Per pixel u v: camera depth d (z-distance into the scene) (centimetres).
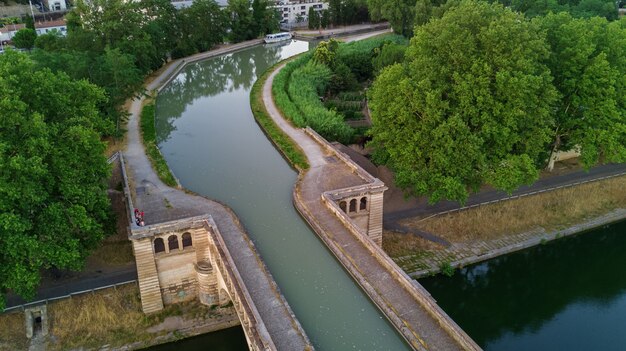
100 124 6306
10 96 4891
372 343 4444
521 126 6638
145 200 6444
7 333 5394
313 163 7619
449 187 6303
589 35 7256
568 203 7931
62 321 5509
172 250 5691
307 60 13600
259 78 13100
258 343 4272
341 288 5100
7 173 4681
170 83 13550
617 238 7625
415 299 4738
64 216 5125
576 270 7031
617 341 5741
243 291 4697
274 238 5925
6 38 16425
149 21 14100
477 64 6419
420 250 6912
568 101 7619
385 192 7775
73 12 12681
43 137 4922
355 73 12975
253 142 9175
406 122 6719
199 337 5675
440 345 4212
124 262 6184
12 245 4691
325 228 5891
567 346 5672
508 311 6319
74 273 6006
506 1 17175
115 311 5662
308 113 9562
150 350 5538
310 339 4478
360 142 9269
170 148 8981
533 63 6688
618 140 7569
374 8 16625
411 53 7125
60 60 8300
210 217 5769
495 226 7412
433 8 13712
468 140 6272
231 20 18562
